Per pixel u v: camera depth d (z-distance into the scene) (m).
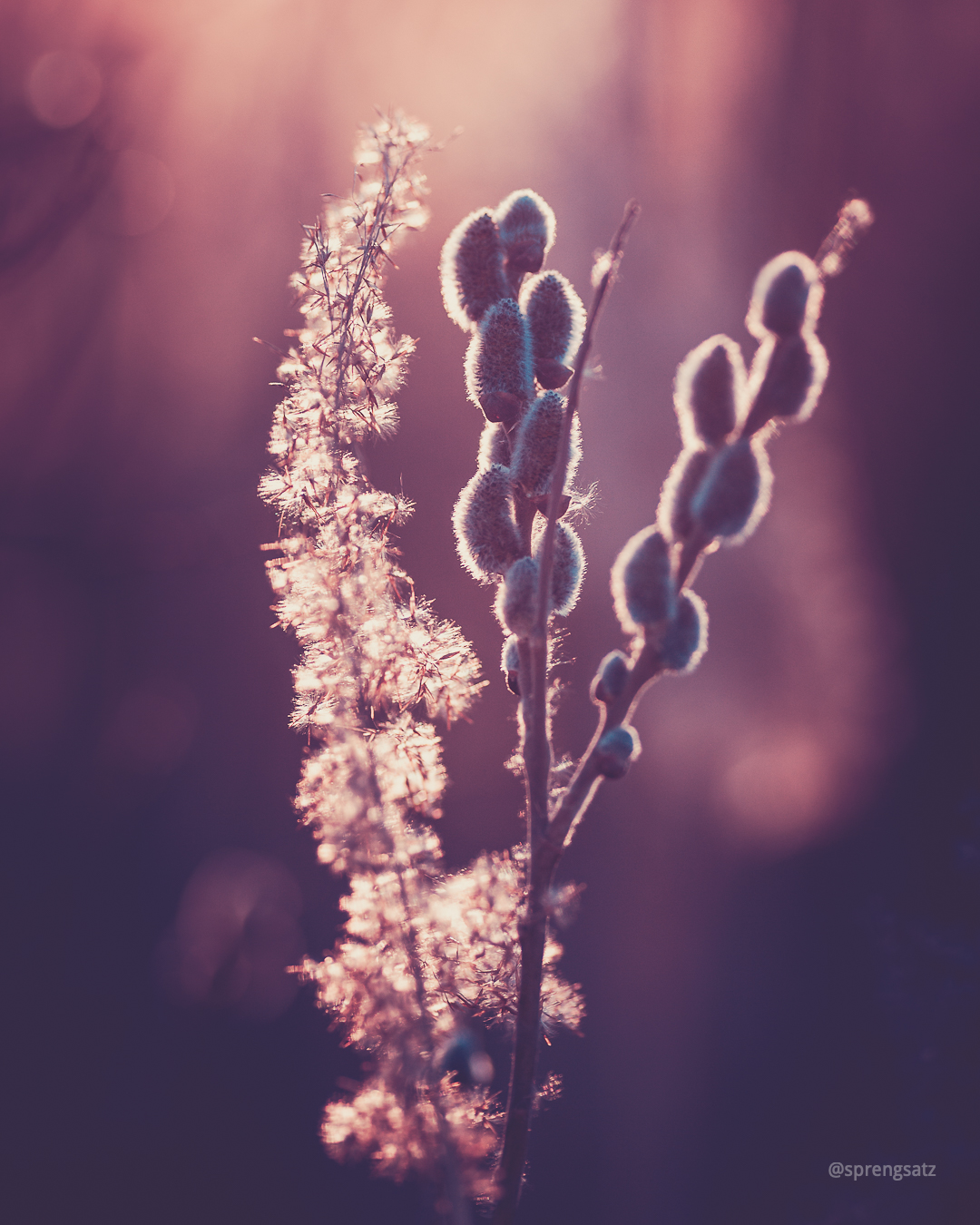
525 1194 1.64
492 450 0.45
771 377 0.40
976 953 1.22
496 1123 0.45
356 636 0.47
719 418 0.40
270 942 1.87
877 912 1.39
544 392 0.44
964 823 1.57
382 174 0.48
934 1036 1.20
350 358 0.48
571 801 0.42
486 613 1.96
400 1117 0.43
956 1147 1.17
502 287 0.45
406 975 0.45
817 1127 1.58
